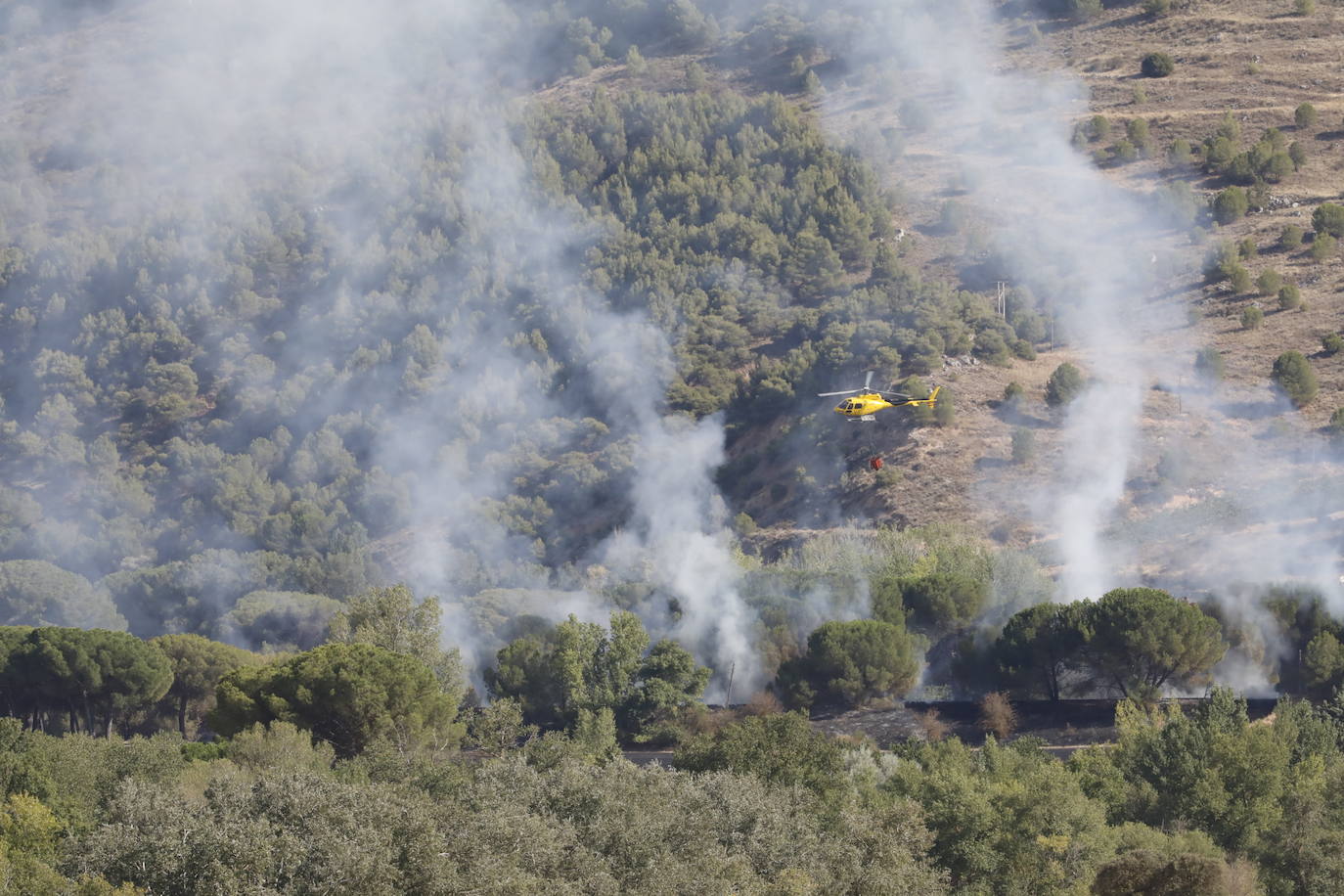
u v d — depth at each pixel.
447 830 149.50
